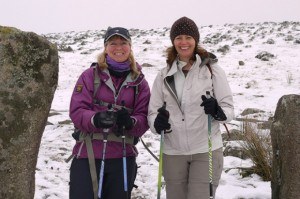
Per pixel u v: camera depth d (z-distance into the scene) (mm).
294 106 3822
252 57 17344
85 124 3375
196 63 3664
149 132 8000
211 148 3598
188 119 3627
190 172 3699
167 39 23438
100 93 3496
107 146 3473
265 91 11867
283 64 15844
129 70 3564
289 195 3807
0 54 3023
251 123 6824
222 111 3492
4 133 3086
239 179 5547
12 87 3078
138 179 5730
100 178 3357
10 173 3135
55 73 3227
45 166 6082
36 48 3131
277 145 3941
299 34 22594
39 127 3227
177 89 3682
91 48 21266
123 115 3361
